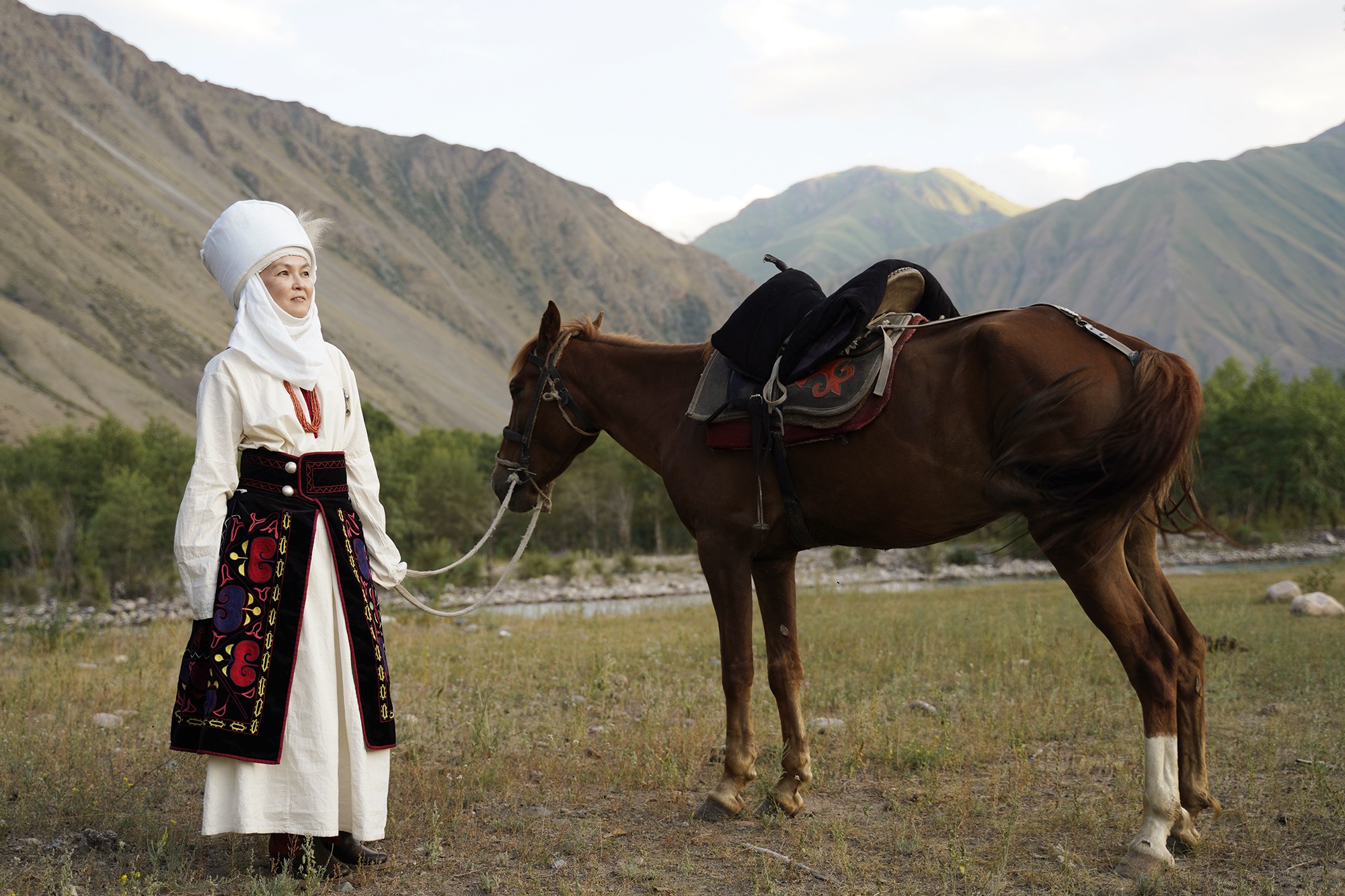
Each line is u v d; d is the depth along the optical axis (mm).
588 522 59156
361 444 4160
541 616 15133
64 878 3594
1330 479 52688
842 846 3879
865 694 6676
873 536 4145
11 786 4824
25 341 112938
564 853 4086
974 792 4680
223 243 3896
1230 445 55469
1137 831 4031
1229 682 6633
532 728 6129
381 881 3818
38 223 145500
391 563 4172
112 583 37031
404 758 5438
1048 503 3631
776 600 4598
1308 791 4363
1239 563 35125
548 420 5297
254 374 3805
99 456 51562
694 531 4594
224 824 3627
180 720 3693
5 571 36406
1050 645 8398
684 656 8797
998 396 3689
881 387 3885
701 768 5191
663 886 3693
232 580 3674
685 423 4613
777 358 4266
